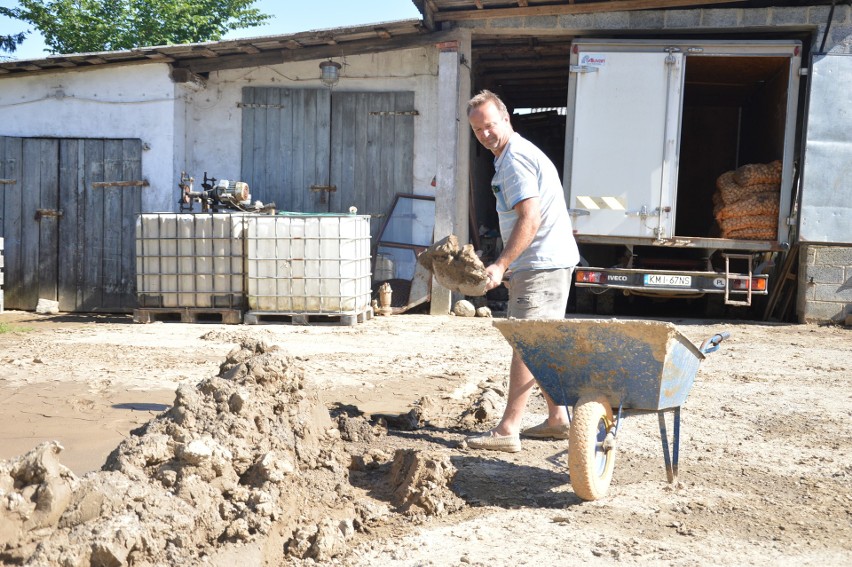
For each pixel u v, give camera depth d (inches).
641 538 140.3
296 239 426.3
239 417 148.8
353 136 534.9
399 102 530.9
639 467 185.8
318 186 536.7
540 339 163.5
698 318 519.2
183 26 1190.9
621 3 474.3
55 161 516.7
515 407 195.8
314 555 128.6
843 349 383.6
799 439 213.3
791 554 134.3
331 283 427.2
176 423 144.0
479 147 617.6
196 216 432.5
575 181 462.6
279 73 537.0
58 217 516.7
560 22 484.7
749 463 189.9
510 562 128.4
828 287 475.2
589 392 166.1
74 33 1120.8
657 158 455.8
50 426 198.4
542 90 716.7
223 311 430.0
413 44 494.9
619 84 457.1
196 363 297.6
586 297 515.5
